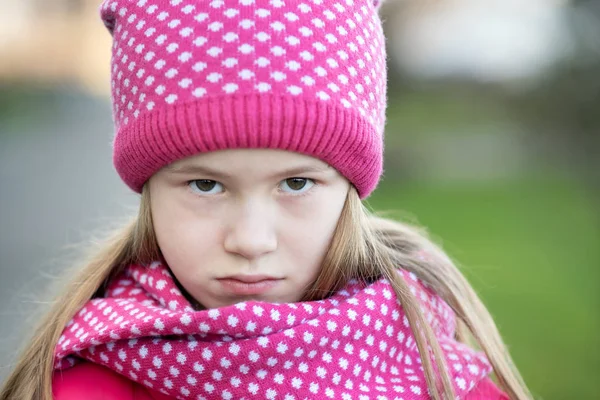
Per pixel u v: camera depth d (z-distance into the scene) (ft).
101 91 54.85
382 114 5.97
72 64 58.49
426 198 33.14
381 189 35.17
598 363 14.25
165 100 5.20
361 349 5.58
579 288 19.26
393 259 6.40
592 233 25.96
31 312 8.71
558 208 30.76
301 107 5.11
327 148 5.22
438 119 42.32
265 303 5.31
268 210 5.25
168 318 5.30
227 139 5.03
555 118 39.88
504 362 6.60
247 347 5.24
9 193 27.35
